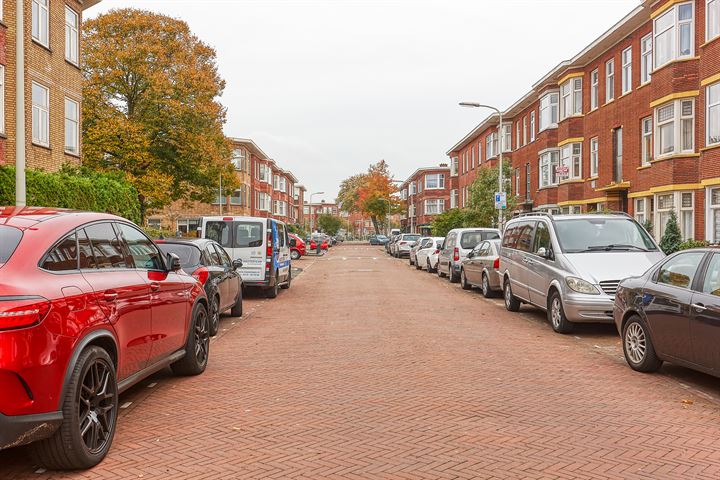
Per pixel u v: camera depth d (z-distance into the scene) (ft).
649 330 24.57
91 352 15.05
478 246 59.93
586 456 15.61
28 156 65.51
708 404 20.57
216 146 118.52
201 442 16.75
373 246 275.59
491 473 14.48
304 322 39.99
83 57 103.81
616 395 21.66
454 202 195.11
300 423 18.37
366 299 53.42
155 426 18.20
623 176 84.28
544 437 17.06
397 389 22.29
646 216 77.00
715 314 20.80
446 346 30.96
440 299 53.67
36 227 15.26
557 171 100.22
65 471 14.80
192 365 24.17
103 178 69.92
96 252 17.15
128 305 17.69
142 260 20.15
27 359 12.97
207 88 112.98
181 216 184.44
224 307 38.04
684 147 67.82
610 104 88.33
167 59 108.78
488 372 25.16
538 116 118.73
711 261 22.34
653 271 25.50
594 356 28.84
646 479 14.14
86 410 14.98
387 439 16.88
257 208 215.92
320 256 155.53
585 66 98.07
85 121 104.32
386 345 31.22
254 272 51.88
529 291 40.47
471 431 17.54
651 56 77.41
